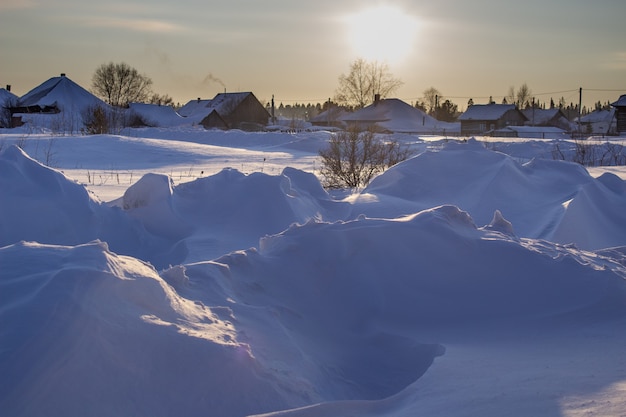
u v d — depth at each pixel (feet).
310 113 591.37
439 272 20.99
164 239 34.53
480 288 20.47
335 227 22.24
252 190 37.24
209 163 95.50
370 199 42.98
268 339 15.99
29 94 264.93
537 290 20.12
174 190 37.52
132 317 13.71
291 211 36.40
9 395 11.78
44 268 14.48
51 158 92.43
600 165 89.51
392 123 313.73
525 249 21.43
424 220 22.50
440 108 403.13
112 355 12.81
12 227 30.76
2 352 12.22
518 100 441.68
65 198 32.91
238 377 13.34
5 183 31.99
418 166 46.34
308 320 19.22
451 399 13.19
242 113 304.50
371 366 17.67
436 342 18.08
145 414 12.41
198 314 15.40
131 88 312.09
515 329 18.66
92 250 15.05
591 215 38.78
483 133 254.68
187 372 13.14
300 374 15.05
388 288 20.52
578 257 21.77
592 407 11.51
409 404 13.46
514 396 12.68
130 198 37.14
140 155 101.55
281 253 21.29
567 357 15.51
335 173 63.36
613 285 19.66
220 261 19.77
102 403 12.18
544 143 110.32
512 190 42.14
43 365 12.16
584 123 349.20
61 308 12.96
